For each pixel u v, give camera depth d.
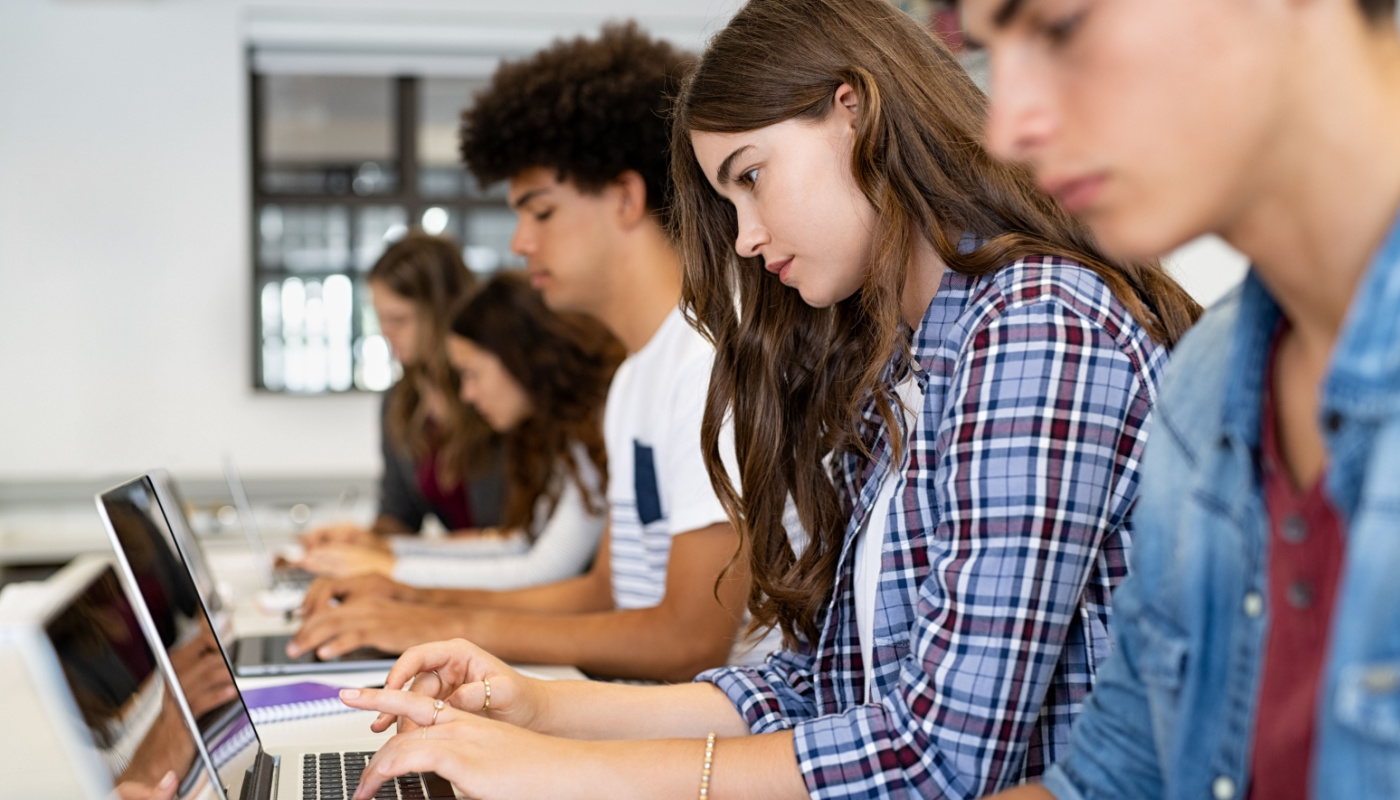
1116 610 0.75
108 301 6.16
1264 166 0.51
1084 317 0.91
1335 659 0.49
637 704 1.17
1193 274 2.96
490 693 1.14
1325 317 0.55
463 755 0.97
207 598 1.85
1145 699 0.73
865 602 1.10
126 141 6.14
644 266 1.77
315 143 6.51
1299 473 0.60
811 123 1.03
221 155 6.20
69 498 6.11
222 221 6.22
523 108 1.73
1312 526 0.58
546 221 1.77
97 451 6.17
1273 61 0.49
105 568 1.04
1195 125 0.50
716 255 1.26
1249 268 0.61
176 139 6.16
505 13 6.28
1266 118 0.50
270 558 2.89
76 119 6.11
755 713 1.13
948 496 0.93
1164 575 0.68
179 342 6.21
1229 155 0.50
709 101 1.05
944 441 0.96
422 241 3.25
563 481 2.55
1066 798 0.76
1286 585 0.59
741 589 1.56
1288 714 0.58
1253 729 0.61
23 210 6.09
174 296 6.20
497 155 1.76
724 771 0.94
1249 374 0.61
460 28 6.27
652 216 1.75
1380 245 0.51
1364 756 0.48
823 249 1.04
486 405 2.65
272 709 1.43
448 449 3.18
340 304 6.47
